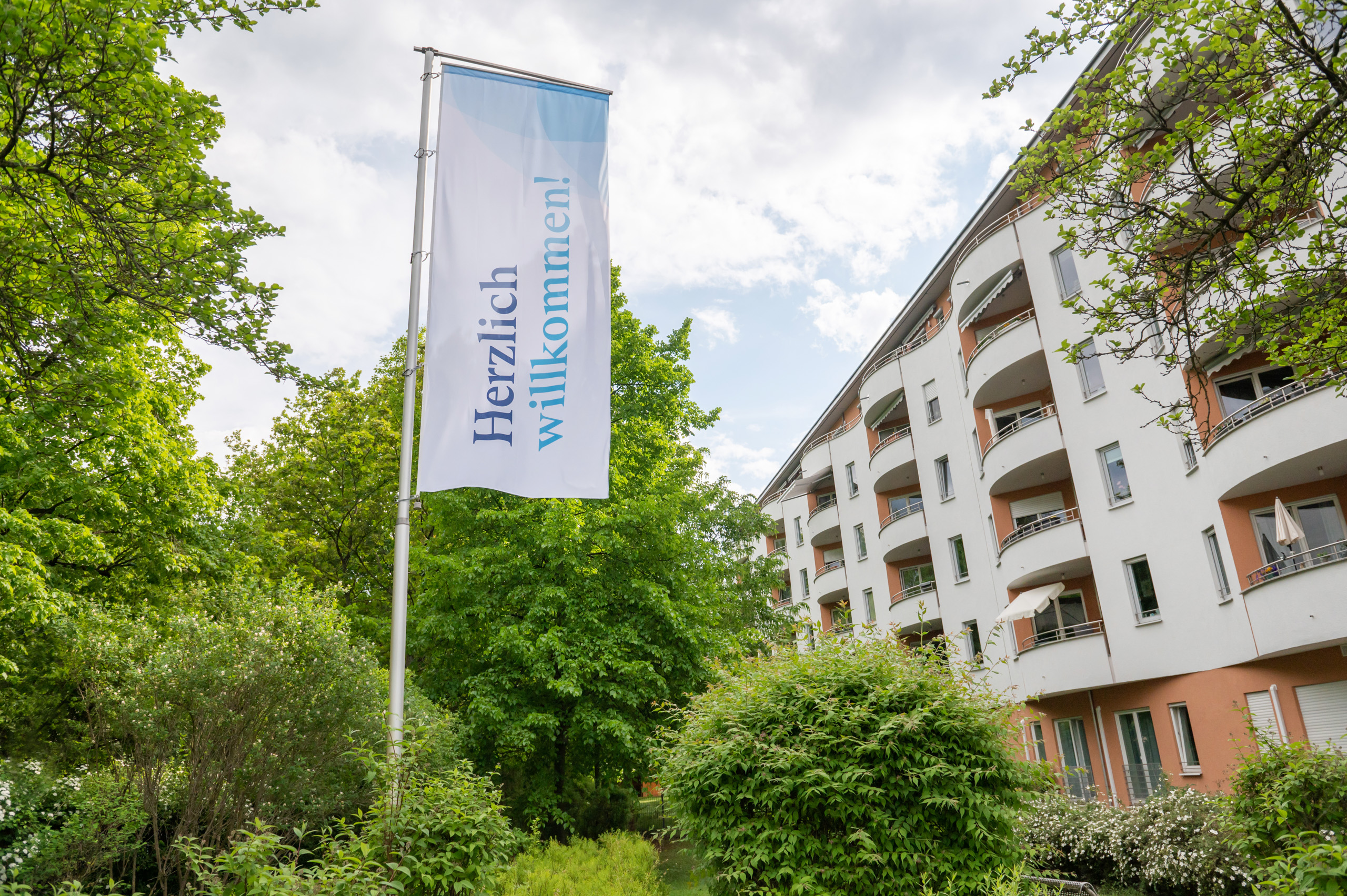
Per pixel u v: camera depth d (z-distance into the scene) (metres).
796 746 7.13
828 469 41.09
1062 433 22.62
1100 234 8.86
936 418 30.70
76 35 6.70
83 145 7.54
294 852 6.55
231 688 10.79
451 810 6.61
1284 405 15.31
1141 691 20.47
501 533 20.84
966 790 6.73
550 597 19.36
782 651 8.37
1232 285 8.69
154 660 10.87
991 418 26.83
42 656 15.37
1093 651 21.12
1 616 12.80
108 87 7.24
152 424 18.02
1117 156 8.89
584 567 19.77
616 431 22.86
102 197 7.92
